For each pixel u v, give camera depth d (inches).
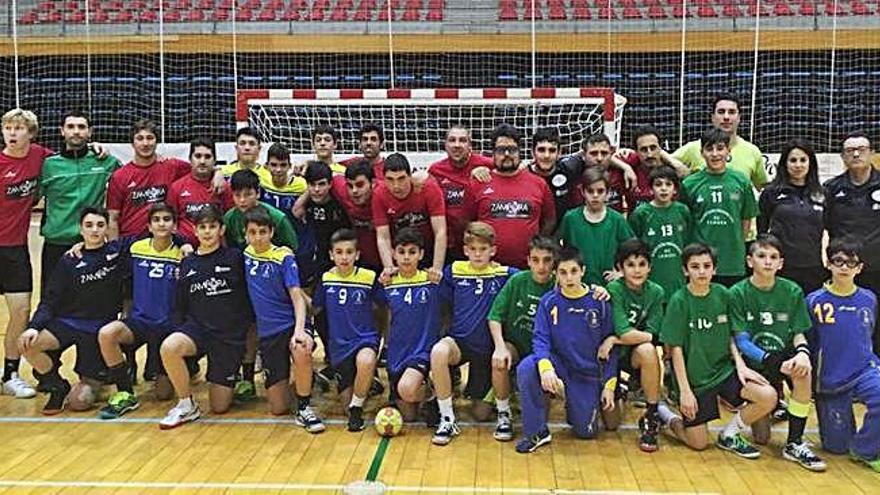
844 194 192.4
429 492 141.2
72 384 208.5
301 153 311.4
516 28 483.2
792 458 157.0
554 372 160.9
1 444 165.5
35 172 202.1
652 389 164.2
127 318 189.6
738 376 161.5
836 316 160.6
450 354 172.1
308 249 199.5
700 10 470.9
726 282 191.2
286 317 181.6
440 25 488.7
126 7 488.7
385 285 178.2
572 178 199.3
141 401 195.5
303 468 152.5
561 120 321.1
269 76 488.7
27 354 182.4
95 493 141.1
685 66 474.3
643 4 478.0
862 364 158.7
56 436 170.4
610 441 168.9
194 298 181.8
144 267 188.7
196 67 485.7
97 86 491.5
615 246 185.8
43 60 492.1
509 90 309.7
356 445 165.2
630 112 479.8
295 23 485.4
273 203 200.2
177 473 149.9
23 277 202.1
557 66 480.4
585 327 167.2
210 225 180.9
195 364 190.7
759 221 198.7
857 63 463.8
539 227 192.5
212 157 200.1
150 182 203.9
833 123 467.8
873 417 153.5
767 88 470.9
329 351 186.7
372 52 469.7
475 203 191.6
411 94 313.4
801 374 154.7
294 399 191.2
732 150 209.9
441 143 321.1
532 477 148.3
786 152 191.9
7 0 483.8
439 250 183.9
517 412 187.8
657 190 187.5
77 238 203.0
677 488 143.7
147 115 489.7
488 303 176.9
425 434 172.6
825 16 462.3
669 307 163.3
